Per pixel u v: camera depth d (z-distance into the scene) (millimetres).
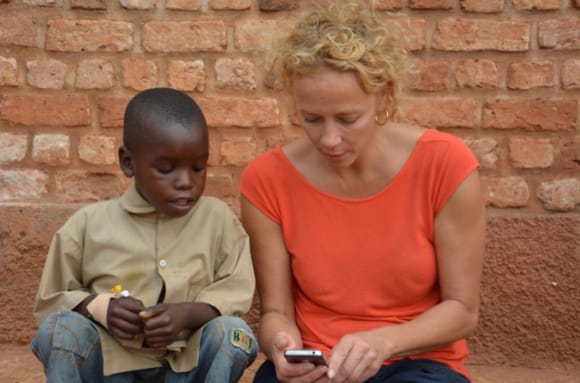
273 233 2598
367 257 2480
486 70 3381
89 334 2381
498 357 3424
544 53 3369
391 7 3373
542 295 3385
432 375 2359
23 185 3467
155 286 2490
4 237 3422
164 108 2436
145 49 3420
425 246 2467
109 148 3453
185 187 2422
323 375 2246
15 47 3420
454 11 3369
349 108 2215
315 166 2533
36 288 3453
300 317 2592
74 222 2520
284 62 2271
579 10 3352
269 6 3391
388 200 2471
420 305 2527
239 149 3447
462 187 2424
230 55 3420
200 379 2488
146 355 2463
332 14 2314
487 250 3389
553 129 3379
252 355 2455
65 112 3441
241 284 2521
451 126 3410
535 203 3414
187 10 3412
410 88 3393
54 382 2340
